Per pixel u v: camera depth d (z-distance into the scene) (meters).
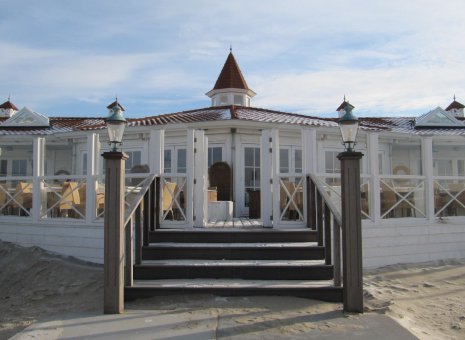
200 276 6.14
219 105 17.23
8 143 15.39
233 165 12.22
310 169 7.70
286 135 12.91
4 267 7.94
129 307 5.27
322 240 6.75
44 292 6.82
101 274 7.27
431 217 8.59
